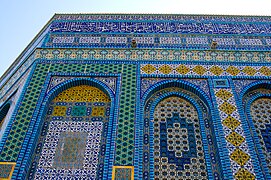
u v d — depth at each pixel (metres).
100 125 7.61
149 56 8.93
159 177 6.81
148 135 7.44
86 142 7.30
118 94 8.03
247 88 8.24
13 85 9.40
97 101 8.10
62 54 8.98
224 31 9.78
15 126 7.34
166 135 7.53
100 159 7.02
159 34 9.62
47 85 8.26
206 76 8.48
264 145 7.43
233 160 6.86
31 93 8.05
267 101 8.25
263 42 9.45
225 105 7.86
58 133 7.48
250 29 9.89
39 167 6.89
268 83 8.35
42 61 8.83
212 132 7.48
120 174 6.58
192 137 7.50
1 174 6.55
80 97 8.20
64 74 8.49
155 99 8.16
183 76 8.47
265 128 7.75
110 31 9.74
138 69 8.61
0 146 6.96
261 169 6.90
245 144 7.12
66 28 9.85
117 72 8.53
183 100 8.22
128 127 7.34
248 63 8.79
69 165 6.93
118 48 9.09
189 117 7.89
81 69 8.61
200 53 8.99
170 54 8.96
